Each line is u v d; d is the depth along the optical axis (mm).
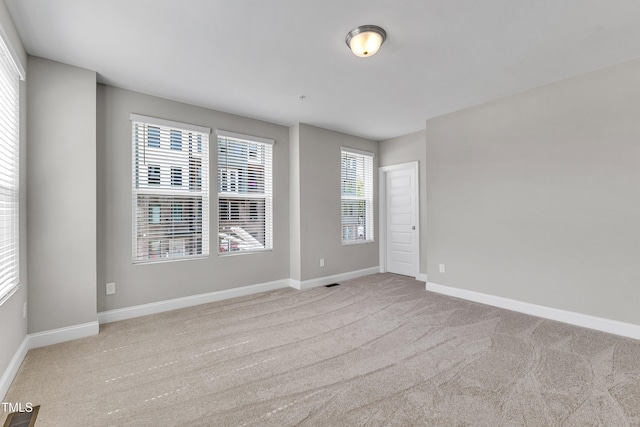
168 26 2184
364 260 5375
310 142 4598
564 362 2260
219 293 3885
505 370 2162
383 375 2117
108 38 2330
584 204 2934
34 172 2543
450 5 1968
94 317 2824
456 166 3965
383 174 5609
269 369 2215
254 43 2414
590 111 2895
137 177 3342
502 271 3529
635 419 1646
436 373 2135
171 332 2877
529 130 3303
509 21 2139
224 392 1938
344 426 1622
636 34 2287
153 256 3434
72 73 2727
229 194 4027
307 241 4539
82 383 2037
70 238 2701
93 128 2814
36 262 2551
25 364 2271
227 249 4000
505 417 1673
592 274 2889
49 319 2609
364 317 3260
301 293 4211
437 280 4199
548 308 3164
